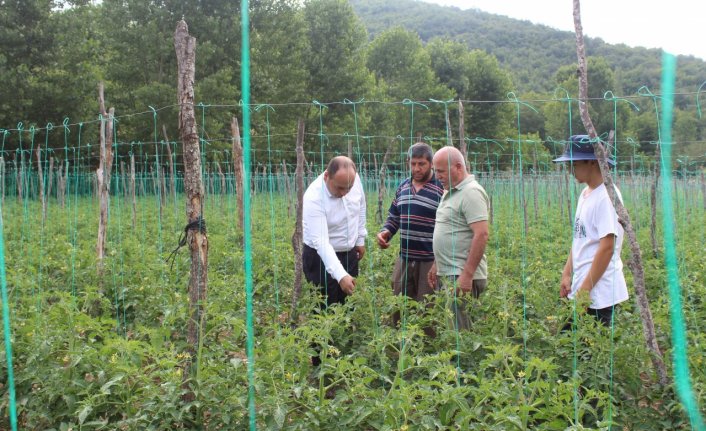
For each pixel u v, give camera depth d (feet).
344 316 15.62
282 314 20.47
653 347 12.56
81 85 91.20
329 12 124.57
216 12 100.12
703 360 12.55
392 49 151.12
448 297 14.44
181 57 12.22
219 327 15.65
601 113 76.43
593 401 12.58
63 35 89.76
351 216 16.98
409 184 17.65
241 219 35.27
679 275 22.52
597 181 13.73
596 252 13.55
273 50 103.71
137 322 19.35
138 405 11.75
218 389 11.69
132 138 93.50
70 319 14.55
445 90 130.82
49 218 50.01
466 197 14.78
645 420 12.10
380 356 13.35
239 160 34.86
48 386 12.25
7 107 84.58
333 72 123.34
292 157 110.73
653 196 31.30
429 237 17.10
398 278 17.75
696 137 29.55
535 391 12.13
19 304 19.67
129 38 93.76
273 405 10.85
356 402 11.59
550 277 20.65
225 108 93.04
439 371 11.71
